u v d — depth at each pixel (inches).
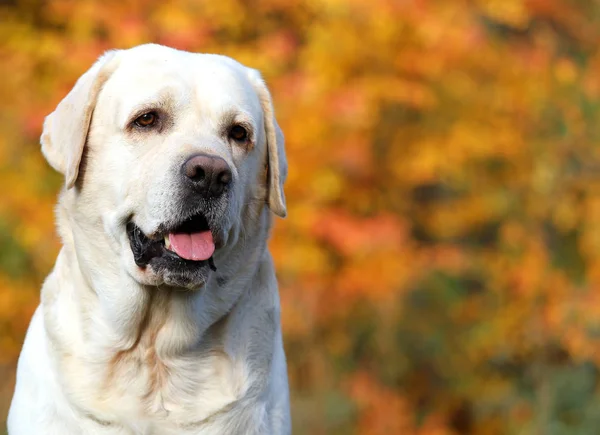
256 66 420.2
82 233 193.0
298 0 440.5
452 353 480.1
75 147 190.5
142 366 186.9
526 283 468.1
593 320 447.5
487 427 481.4
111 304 185.9
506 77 467.5
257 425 190.2
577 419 439.5
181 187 180.1
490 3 473.1
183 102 191.5
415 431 465.7
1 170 412.2
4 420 412.8
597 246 467.8
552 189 476.1
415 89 433.1
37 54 416.2
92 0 416.2
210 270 184.9
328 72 427.8
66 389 184.4
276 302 201.6
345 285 426.6
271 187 205.5
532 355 473.7
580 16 510.9
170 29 415.5
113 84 194.9
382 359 458.0
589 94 483.8
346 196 436.8
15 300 408.8
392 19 428.5
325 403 436.8
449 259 466.0
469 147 450.0
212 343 189.8
